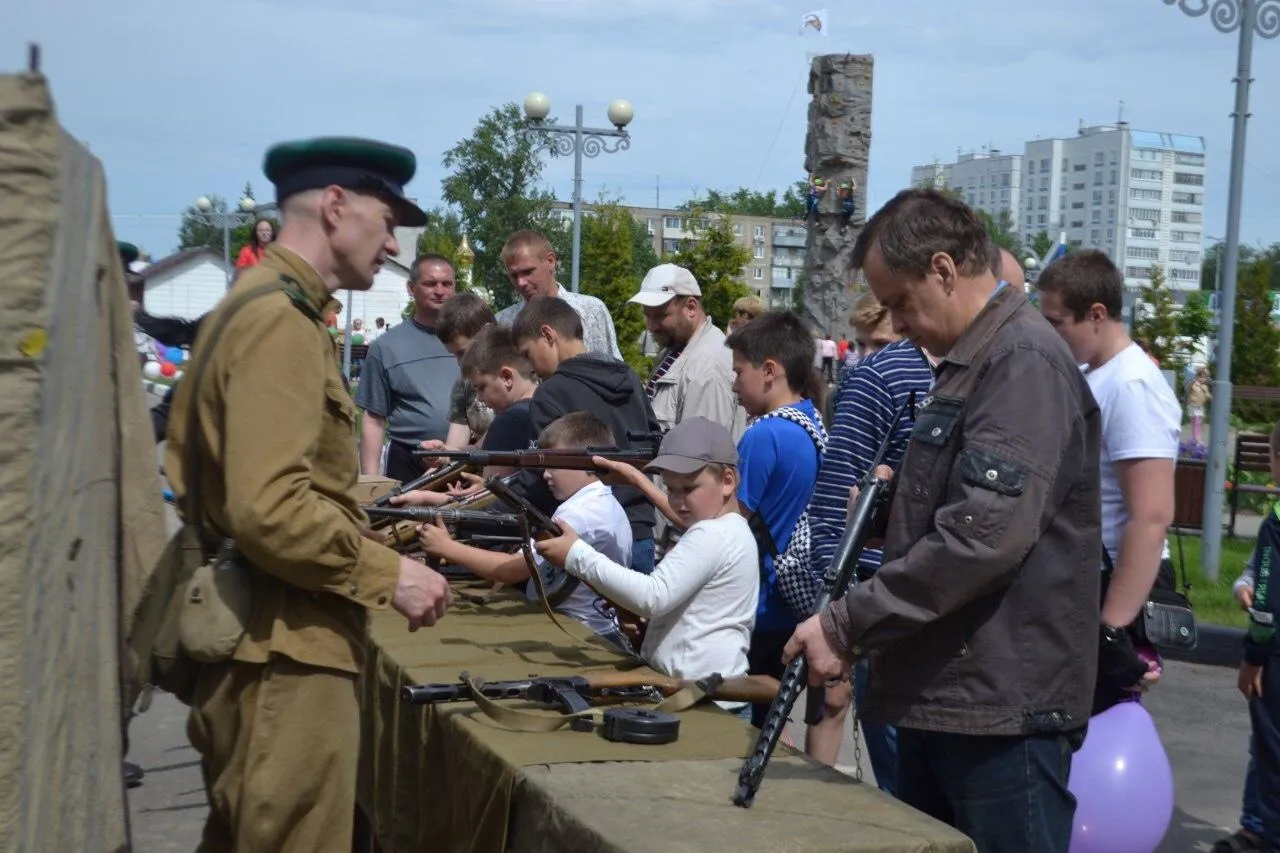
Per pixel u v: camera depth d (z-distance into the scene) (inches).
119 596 101.0
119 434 100.0
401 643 139.5
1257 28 366.9
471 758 104.4
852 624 96.5
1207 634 317.7
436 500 160.9
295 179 107.8
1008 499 94.0
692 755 101.9
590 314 278.8
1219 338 381.1
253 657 102.7
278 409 100.0
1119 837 141.6
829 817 87.5
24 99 67.9
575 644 141.6
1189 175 5944.9
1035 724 97.8
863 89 481.7
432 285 275.3
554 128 600.7
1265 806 172.6
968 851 84.8
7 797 66.2
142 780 209.0
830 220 487.8
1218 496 381.1
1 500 67.1
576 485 165.0
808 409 174.7
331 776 105.4
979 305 102.8
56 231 69.4
